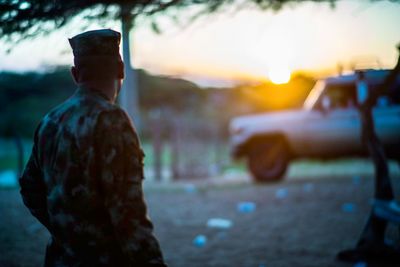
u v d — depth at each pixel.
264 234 6.34
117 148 1.72
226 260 5.14
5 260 4.95
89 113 1.77
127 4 2.97
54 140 1.82
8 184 11.30
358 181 10.66
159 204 8.80
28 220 6.95
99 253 1.76
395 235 5.81
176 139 13.64
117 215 1.67
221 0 3.25
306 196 9.04
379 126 9.72
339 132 10.37
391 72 4.82
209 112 20.83
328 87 10.43
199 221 7.29
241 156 11.45
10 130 18.20
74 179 1.75
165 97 22.38
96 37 1.87
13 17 2.77
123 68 1.94
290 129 10.78
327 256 5.13
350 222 6.79
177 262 5.11
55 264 1.86
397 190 8.98
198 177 13.59
